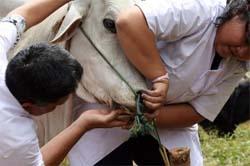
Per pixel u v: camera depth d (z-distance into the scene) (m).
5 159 3.67
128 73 4.33
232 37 4.12
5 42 4.11
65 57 3.67
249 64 4.42
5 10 5.05
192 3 4.18
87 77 4.46
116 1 4.38
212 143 8.11
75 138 4.16
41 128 4.84
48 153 4.06
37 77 3.58
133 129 4.31
